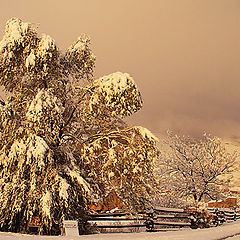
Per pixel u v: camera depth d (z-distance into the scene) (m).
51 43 15.46
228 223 22.19
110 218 16.88
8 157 13.90
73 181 13.80
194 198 31.05
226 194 31.52
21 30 15.59
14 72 15.76
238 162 30.92
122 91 15.48
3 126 13.98
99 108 16.44
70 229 9.92
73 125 17.42
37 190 12.91
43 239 8.88
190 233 12.95
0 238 8.87
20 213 13.69
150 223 16.12
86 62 17.66
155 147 15.99
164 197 27.12
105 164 15.54
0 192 13.36
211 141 31.19
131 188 15.80
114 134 16.75
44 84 16.09
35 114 13.71
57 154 14.22
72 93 17.11
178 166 30.45
